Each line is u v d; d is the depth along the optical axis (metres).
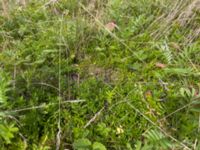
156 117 1.65
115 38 2.06
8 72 1.75
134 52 1.97
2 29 2.13
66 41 1.98
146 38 2.11
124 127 1.59
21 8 2.34
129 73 1.87
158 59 2.00
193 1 2.18
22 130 1.49
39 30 2.13
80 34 2.02
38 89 1.66
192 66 1.94
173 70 1.84
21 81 1.67
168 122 1.62
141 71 1.89
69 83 1.74
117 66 1.92
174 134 1.58
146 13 2.31
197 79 1.87
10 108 1.53
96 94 1.70
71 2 2.39
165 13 2.25
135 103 1.68
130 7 2.34
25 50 1.92
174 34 2.14
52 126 1.54
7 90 1.56
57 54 1.91
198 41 2.10
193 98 1.65
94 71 1.88
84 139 1.45
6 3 2.34
